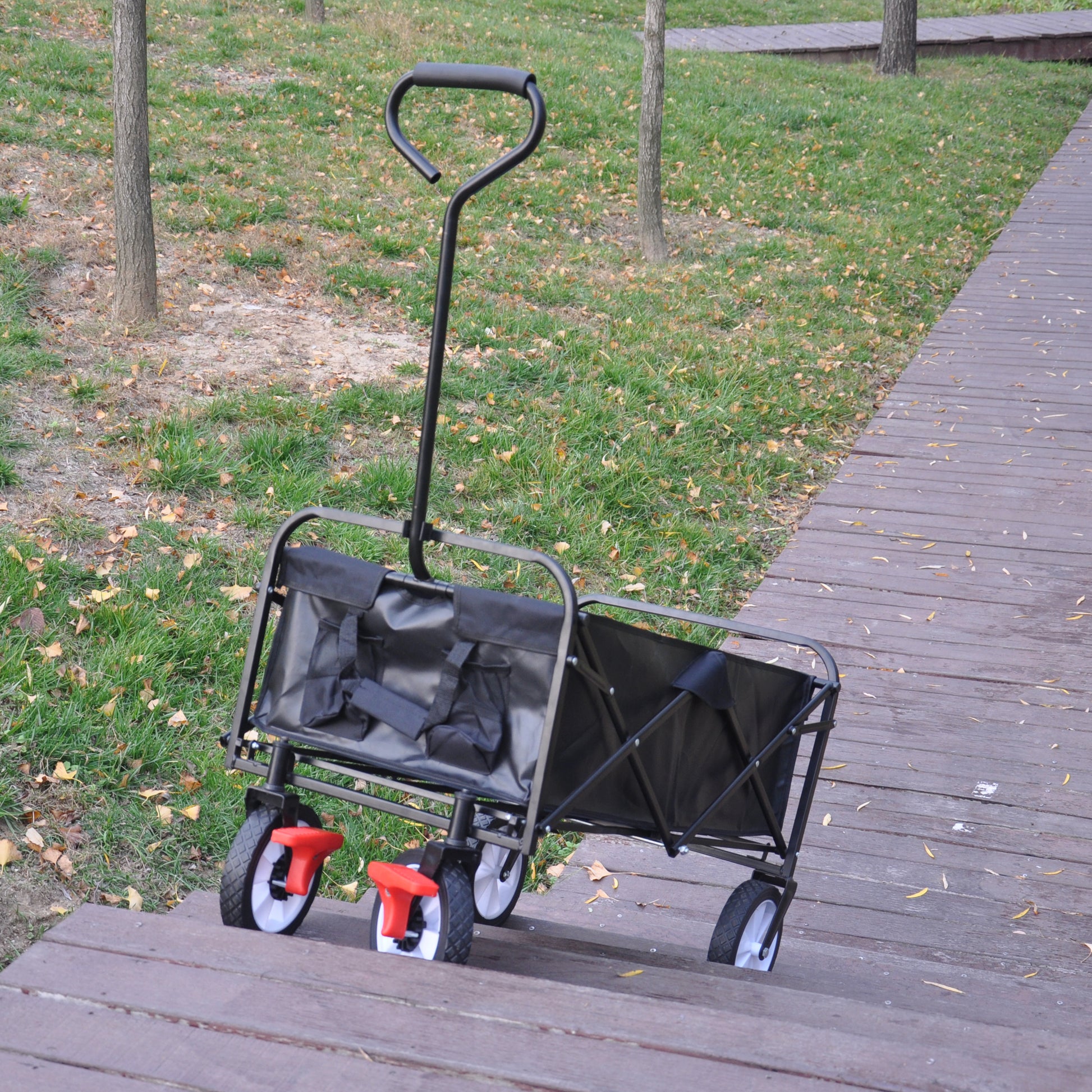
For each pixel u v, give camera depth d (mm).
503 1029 1938
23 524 5371
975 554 6848
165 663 4609
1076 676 5547
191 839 3854
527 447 7012
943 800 4582
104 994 1973
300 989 2025
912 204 14023
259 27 15508
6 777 3809
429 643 2416
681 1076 1824
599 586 6102
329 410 7035
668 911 3854
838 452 8320
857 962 3504
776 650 5750
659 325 9258
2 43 12648
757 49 22984
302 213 10156
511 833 2934
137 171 7551
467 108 13773
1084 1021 3193
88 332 7484
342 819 4164
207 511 5840
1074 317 11234
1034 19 27234
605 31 22781
